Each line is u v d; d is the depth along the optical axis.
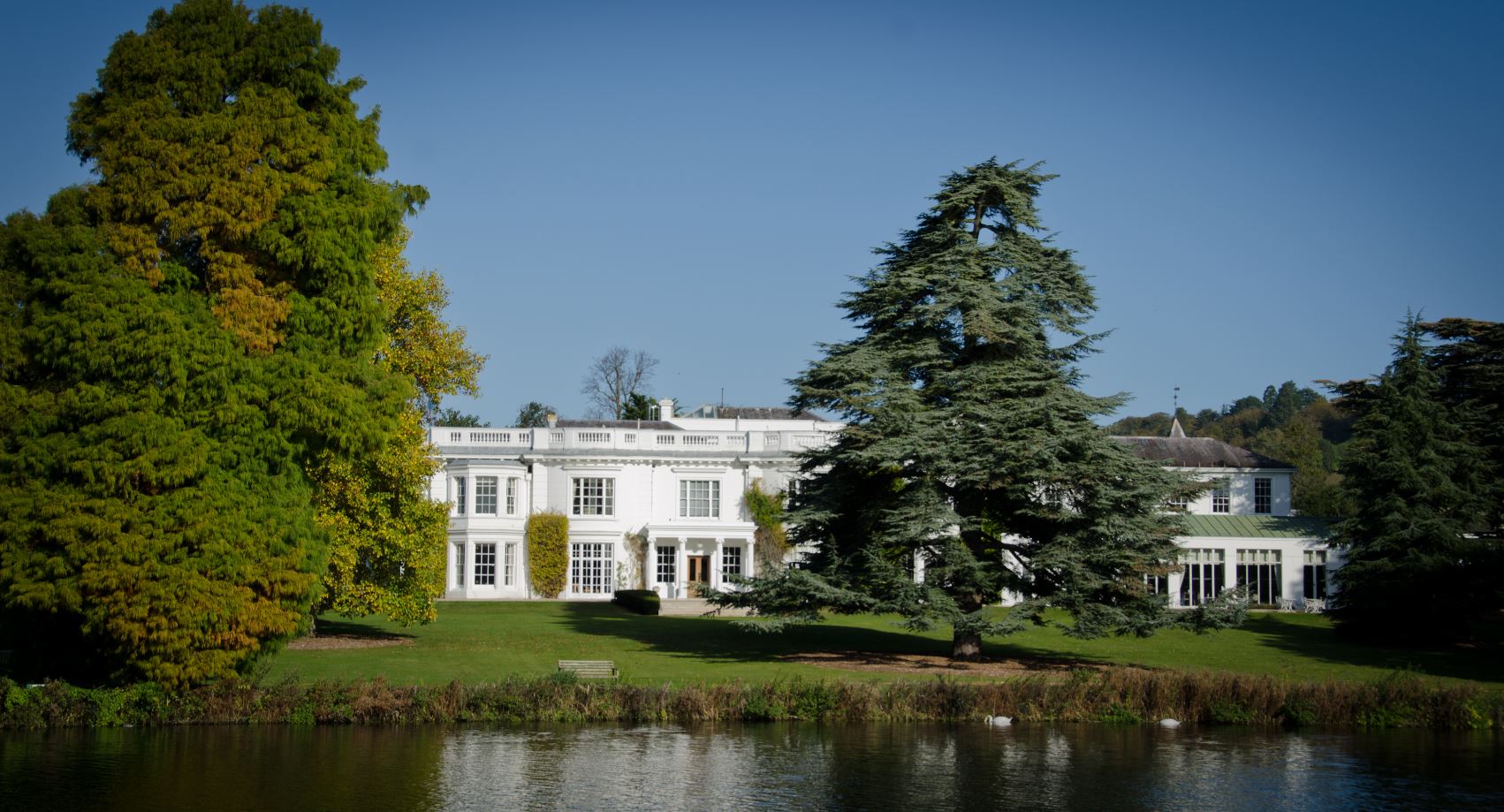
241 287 23.94
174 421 22.97
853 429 32.59
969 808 18.38
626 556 59.84
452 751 21.83
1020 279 33.09
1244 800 19.03
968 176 34.12
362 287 25.41
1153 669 32.56
